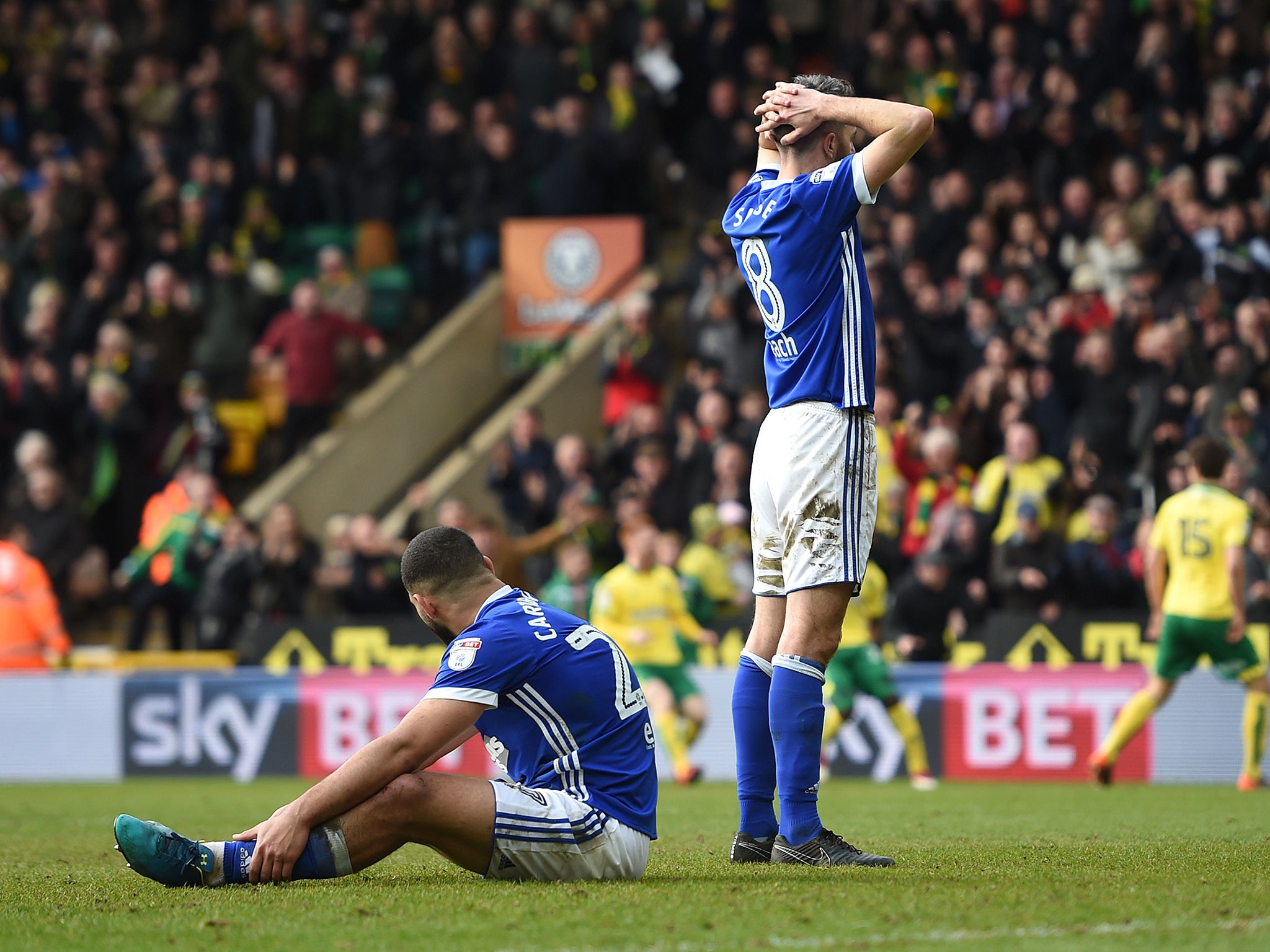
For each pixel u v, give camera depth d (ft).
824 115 53.78
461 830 48.88
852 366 53.42
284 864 48.65
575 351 183.93
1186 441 139.23
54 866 63.05
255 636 147.74
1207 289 147.95
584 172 187.21
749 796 55.98
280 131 200.95
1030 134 170.19
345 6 218.38
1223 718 125.49
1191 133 166.20
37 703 150.20
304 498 176.04
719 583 142.92
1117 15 175.73
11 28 220.23
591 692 50.65
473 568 51.85
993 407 146.00
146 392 179.32
